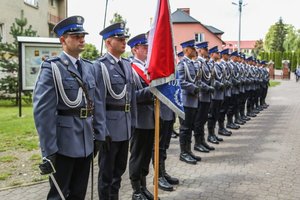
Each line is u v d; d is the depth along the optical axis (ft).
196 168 18.84
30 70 33.88
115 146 12.34
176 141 25.62
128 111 12.66
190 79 19.89
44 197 14.69
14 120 32.63
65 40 10.18
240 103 33.58
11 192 15.21
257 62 42.60
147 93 13.70
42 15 88.07
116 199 12.94
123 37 12.28
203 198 14.67
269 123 33.76
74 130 10.08
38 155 20.58
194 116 20.07
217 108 24.70
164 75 13.03
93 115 11.03
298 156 21.36
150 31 13.39
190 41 20.22
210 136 25.08
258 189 15.72
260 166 19.25
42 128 9.53
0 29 69.05
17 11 74.13
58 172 10.07
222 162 20.02
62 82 9.89
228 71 27.76
